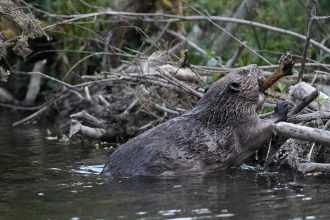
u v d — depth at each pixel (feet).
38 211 22.88
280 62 31.86
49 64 56.34
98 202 24.02
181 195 25.05
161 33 49.70
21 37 31.55
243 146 31.65
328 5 52.85
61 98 50.55
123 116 42.27
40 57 56.29
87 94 46.91
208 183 27.55
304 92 33.65
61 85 47.01
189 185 27.12
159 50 41.22
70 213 22.48
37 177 29.43
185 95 39.14
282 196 24.62
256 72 32.68
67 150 38.01
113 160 30.45
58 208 23.21
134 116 42.37
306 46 34.96
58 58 54.08
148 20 49.29
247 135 31.53
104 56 52.54
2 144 40.45
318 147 31.37
